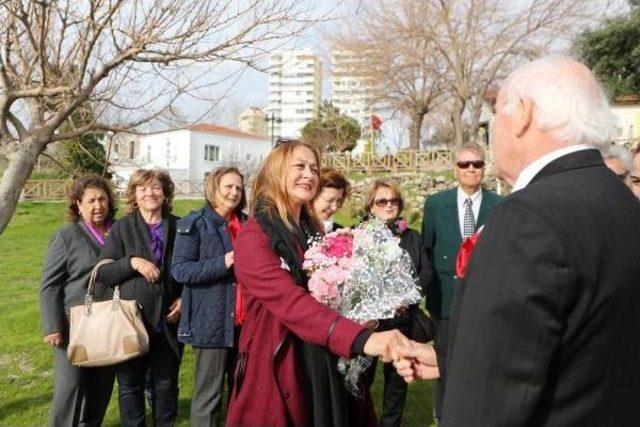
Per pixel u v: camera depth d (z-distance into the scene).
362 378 2.14
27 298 8.03
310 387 1.89
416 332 3.18
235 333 3.14
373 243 1.99
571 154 1.19
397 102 24.88
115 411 4.06
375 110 25.22
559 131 1.20
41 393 4.43
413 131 26.11
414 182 17.42
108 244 3.26
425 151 21.28
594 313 1.04
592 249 1.05
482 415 1.03
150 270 3.20
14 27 2.88
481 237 1.14
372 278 1.93
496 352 1.03
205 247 3.19
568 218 1.07
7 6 2.65
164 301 3.29
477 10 21.27
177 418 3.85
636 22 19.62
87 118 3.37
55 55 2.98
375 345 1.72
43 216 18.81
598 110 1.20
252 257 1.91
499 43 21.36
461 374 1.07
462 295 1.18
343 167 21.64
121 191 4.41
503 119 1.30
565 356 1.05
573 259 1.03
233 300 3.12
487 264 1.09
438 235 3.75
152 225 3.44
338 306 1.95
